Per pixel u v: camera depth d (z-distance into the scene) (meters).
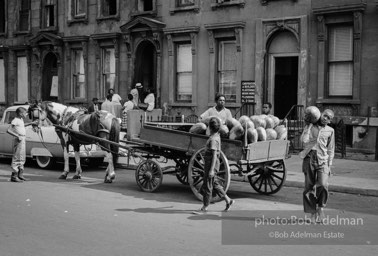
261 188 13.09
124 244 7.72
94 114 14.21
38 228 8.72
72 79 28.72
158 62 24.39
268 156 11.54
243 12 21.62
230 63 22.39
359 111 18.67
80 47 28.14
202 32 22.91
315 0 19.64
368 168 15.79
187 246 7.61
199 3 22.98
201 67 22.98
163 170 12.65
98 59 27.20
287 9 20.41
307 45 19.88
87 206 10.66
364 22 18.53
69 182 14.20
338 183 13.27
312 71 19.83
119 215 9.80
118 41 26.25
